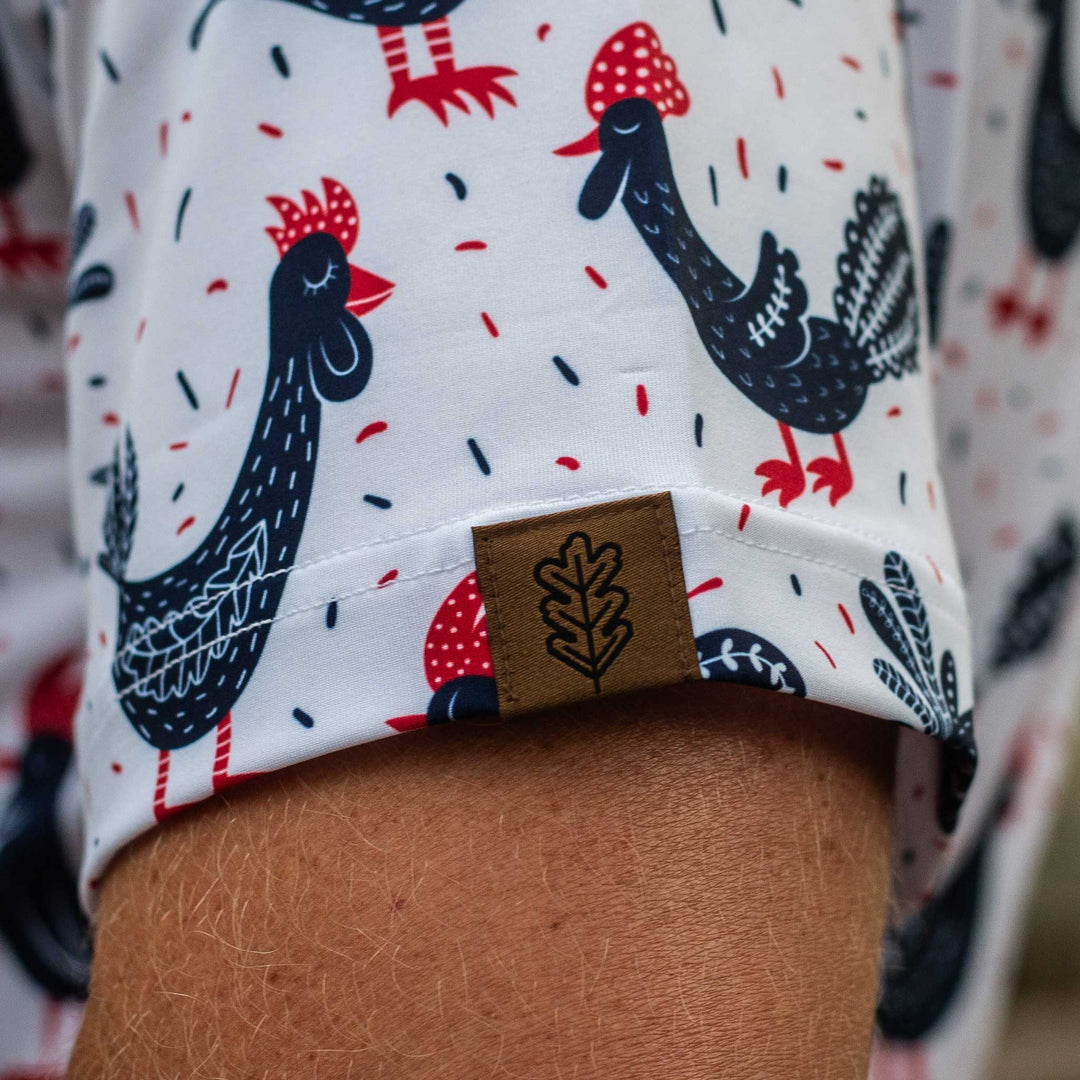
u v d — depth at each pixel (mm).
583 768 340
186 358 365
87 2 416
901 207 383
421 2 361
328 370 354
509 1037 334
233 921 344
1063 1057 1471
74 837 527
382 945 338
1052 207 517
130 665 361
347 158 360
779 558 349
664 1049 334
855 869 350
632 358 347
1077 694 690
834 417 361
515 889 337
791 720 348
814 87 375
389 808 342
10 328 528
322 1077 338
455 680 342
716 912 338
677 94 357
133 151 388
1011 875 613
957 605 369
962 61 447
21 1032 513
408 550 346
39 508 548
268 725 347
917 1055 579
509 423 347
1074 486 567
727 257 358
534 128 355
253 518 354
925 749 374
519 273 351
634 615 342
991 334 521
